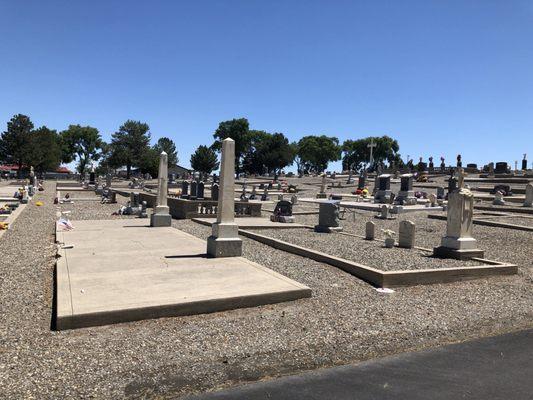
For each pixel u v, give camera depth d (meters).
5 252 11.19
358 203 30.55
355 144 136.88
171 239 13.02
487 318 7.18
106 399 4.28
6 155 94.81
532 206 26.80
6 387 4.37
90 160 128.38
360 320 6.75
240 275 8.49
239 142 122.69
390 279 8.80
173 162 119.00
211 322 6.39
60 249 11.12
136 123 104.88
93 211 23.75
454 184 31.73
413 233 12.84
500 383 4.84
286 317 6.71
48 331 5.85
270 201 34.59
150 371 4.86
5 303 6.95
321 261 10.68
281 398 4.43
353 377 4.95
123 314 6.25
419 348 5.88
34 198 34.31
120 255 10.39
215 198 24.62
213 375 4.87
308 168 140.38
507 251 13.50
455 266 10.27
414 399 4.45
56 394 4.30
